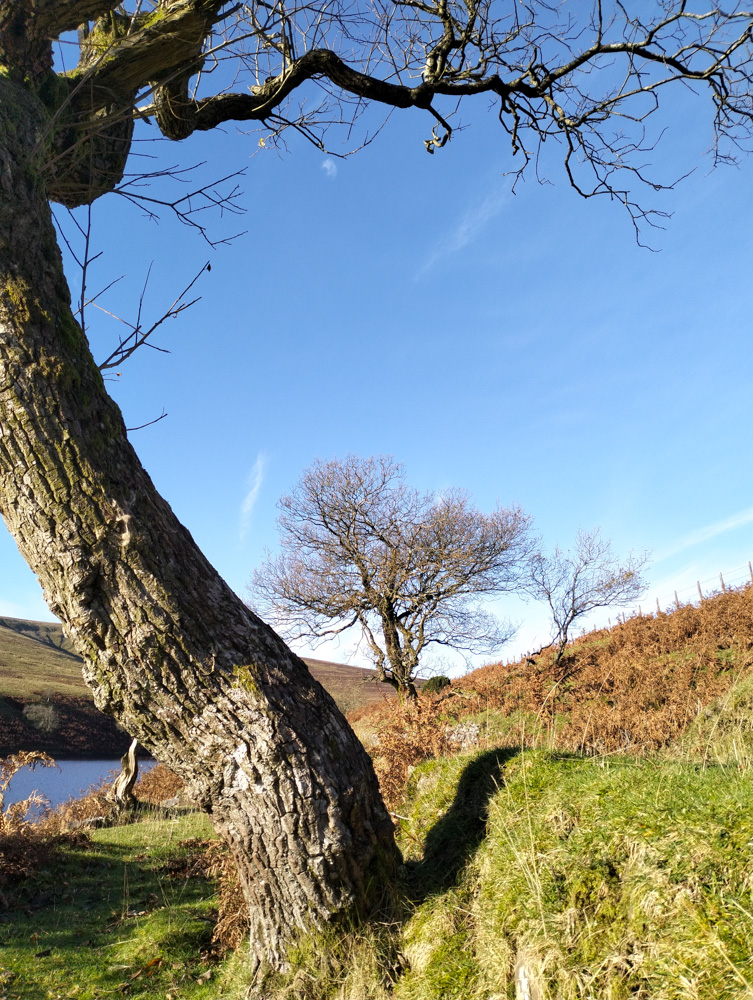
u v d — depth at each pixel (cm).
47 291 341
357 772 360
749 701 809
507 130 550
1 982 473
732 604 1430
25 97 370
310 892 339
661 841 265
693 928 229
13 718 3653
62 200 455
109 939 561
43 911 637
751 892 227
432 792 479
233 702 336
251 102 478
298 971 337
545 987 260
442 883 370
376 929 346
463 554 2005
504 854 336
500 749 454
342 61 448
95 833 1030
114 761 3488
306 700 356
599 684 1248
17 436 318
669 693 1071
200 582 350
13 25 371
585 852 293
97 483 327
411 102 475
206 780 347
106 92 409
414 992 310
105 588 329
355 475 2173
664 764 344
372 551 2069
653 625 1603
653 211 564
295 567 2152
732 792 274
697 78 487
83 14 389
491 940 304
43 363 323
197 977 481
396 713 791
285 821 335
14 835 757
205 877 760
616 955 246
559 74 497
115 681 336
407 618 2077
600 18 473
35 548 330
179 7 386
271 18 409
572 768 376
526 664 1567
